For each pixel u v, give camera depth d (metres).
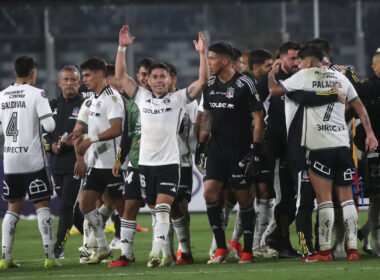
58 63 66.56
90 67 26.62
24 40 66.31
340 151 23.80
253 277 20.27
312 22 68.25
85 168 26.86
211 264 24.83
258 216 27.50
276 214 26.81
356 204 26.30
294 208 26.89
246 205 25.09
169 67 25.95
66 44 66.50
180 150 25.58
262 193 27.31
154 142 24.16
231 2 67.69
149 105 24.39
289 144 24.33
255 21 68.06
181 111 24.44
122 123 26.19
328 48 26.97
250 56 29.64
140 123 24.97
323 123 23.75
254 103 24.83
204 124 25.75
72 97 30.52
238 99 24.89
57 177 30.28
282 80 25.92
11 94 26.08
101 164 26.67
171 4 67.06
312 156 23.83
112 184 26.84
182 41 67.19
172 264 25.03
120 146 25.44
